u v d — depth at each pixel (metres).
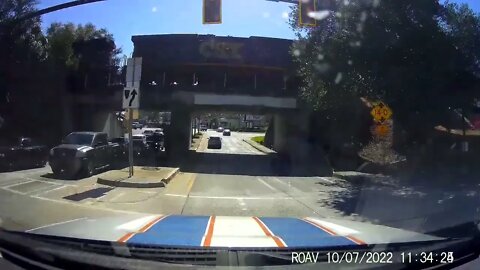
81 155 16.69
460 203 11.78
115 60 33.84
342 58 16.89
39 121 31.09
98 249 2.59
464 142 24.50
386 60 16.17
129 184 14.12
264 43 31.05
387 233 3.26
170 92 30.47
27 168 19.98
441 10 17.45
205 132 102.31
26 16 15.11
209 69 31.84
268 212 10.59
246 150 48.62
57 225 3.27
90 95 32.16
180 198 12.35
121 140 24.12
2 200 10.66
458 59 16.81
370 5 16.12
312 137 33.53
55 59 31.81
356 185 17.23
